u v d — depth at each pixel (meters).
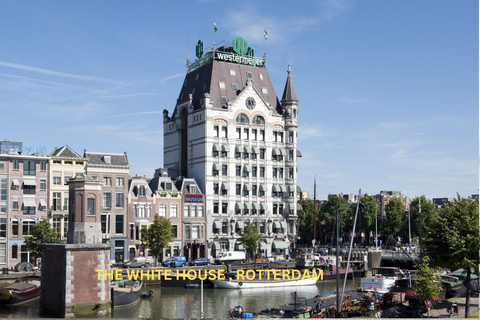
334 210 194.38
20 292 82.56
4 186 109.75
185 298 90.50
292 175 148.00
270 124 146.00
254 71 150.50
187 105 145.12
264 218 143.12
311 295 95.62
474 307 70.31
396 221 187.25
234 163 140.25
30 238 102.88
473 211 65.31
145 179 130.50
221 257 124.56
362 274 124.56
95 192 76.69
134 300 83.69
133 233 123.44
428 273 68.44
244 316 70.75
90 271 74.75
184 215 131.50
